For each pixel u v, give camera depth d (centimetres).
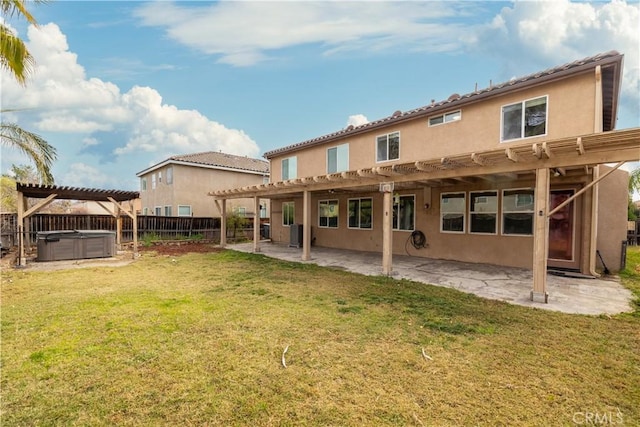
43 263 1073
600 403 289
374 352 388
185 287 717
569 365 355
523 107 879
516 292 671
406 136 1163
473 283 754
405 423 263
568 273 848
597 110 759
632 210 1552
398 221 1269
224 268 965
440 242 1134
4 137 947
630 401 291
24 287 720
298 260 1130
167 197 2247
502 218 986
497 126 929
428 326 472
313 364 359
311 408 282
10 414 275
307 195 1118
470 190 1052
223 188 2380
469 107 991
